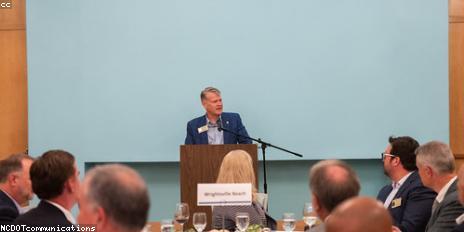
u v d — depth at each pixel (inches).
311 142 263.7
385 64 263.7
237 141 240.5
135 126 265.9
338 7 263.7
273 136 263.9
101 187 71.0
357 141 263.7
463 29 271.6
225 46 264.1
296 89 263.7
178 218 154.0
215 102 236.2
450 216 136.3
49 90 266.7
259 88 263.9
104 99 266.1
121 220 71.0
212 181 192.7
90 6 265.7
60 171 113.3
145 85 265.7
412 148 170.7
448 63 265.9
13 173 139.9
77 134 266.5
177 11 264.8
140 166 274.1
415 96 263.7
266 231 153.9
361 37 263.7
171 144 265.6
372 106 263.9
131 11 265.1
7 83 276.5
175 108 265.1
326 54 263.6
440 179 147.9
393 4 263.6
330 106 263.9
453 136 272.2
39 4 265.7
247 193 154.3
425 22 263.9
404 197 167.6
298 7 263.7
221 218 161.2
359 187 98.5
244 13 263.7
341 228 64.4
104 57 265.7
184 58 265.0
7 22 277.3
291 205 272.1
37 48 266.5
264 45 263.7
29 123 266.2
